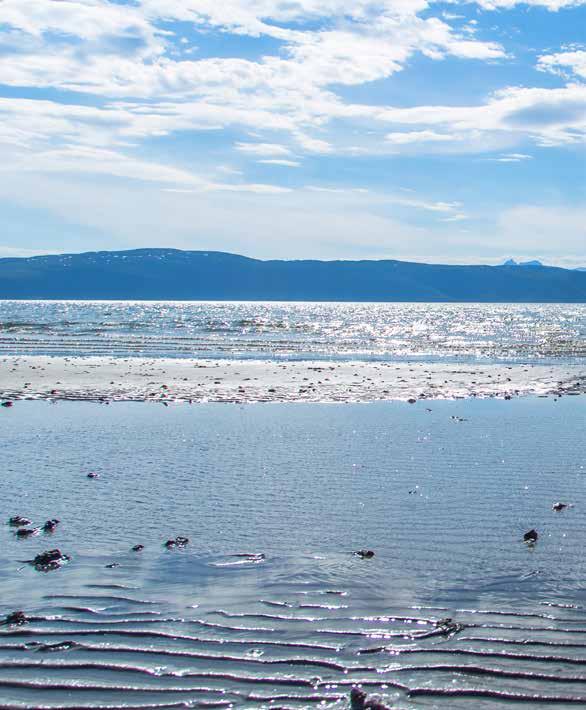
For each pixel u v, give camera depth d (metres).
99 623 7.97
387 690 6.60
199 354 51.03
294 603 8.48
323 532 11.08
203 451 17.22
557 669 6.95
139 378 34.91
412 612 8.23
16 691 6.59
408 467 15.49
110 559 9.96
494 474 14.78
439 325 112.44
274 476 14.64
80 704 6.37
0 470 15.11
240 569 9.57
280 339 70.06
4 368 38.88
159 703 6.40
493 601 8.52
